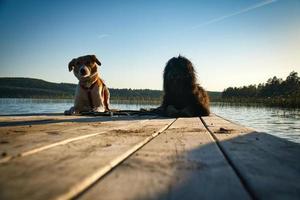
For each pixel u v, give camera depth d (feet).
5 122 3.58
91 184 1.07
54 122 3.64
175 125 3.58
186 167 1.32
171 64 6.21
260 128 7.79
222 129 2.92
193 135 2.52
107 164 1.32
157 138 2.31
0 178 1.08
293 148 1.86
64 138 2.09
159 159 1.49
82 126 3.15
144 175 1.18
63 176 1.11
